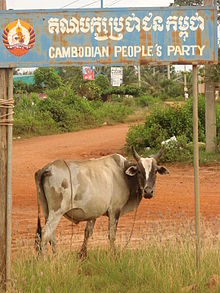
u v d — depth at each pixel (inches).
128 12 317.4
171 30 319.3
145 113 2050.9
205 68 895.1
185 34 320.2
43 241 355.6
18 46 312.7
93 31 316.5
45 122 1561.3
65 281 311.9
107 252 369.1
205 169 819.4
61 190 361.7
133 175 390.6
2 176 307.0
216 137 923.4
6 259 303.7
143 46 318.7
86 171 373.1
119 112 1923.0
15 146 1258.6
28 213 562.9
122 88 2847.0
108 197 384.2
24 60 313.7
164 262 339.6
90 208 373.1
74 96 1807.3
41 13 313.7
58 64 315.9
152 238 383.6
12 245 419.2
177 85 3006.9
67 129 1615.4
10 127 307.6
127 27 317.7
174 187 706.8
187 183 731.4
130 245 407.8
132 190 400.5
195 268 325.7
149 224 496.4
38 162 968.3
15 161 985.5
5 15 311.9
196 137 324.8
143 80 3157.0
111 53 317.7
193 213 553.6
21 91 2450.8
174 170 828.0
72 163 372.2
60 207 362.3
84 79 2768.2
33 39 313.7
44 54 315.0
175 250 352.5
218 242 368.8
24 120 1515.7
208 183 723.4
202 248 351.3
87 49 316.8
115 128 1684.3
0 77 312.3
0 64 311.0
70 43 315.9
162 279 313.0
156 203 609.6
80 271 344.8
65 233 466.9
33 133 1502.2
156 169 382.0
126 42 318.3
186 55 320.5
